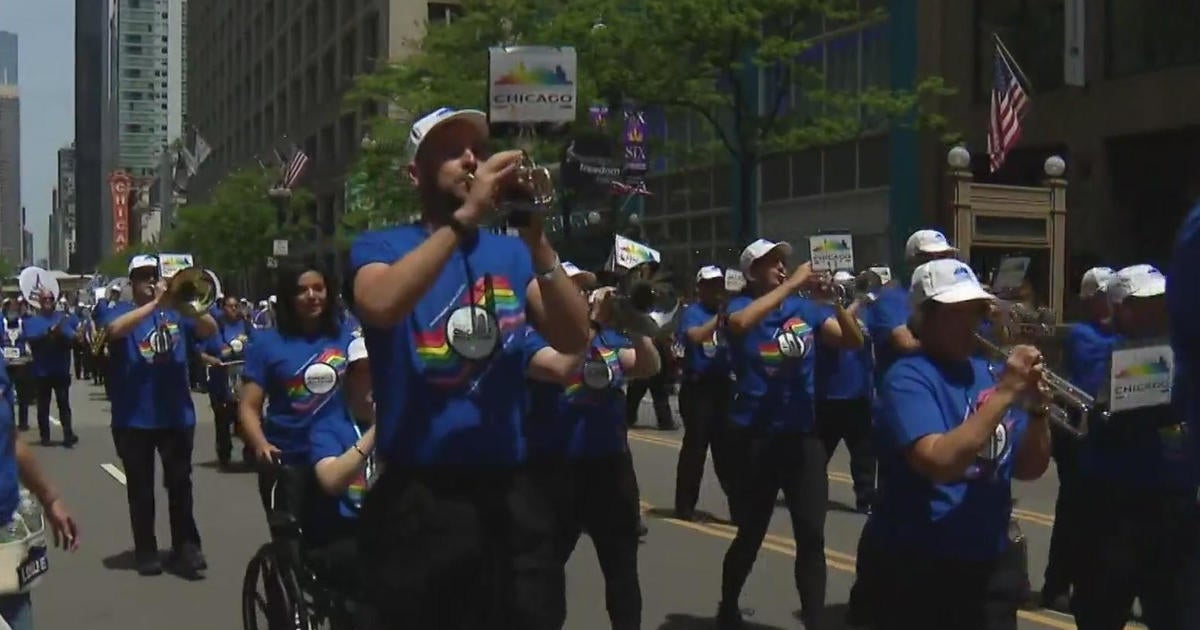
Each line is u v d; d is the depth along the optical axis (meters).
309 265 6.26
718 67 21.88
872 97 21.66
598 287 6.56
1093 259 21.05
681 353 12.28
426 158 3.43
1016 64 21.39
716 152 25.06
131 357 8.76
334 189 54.19
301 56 63.47
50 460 15.57
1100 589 5.71
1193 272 3.49
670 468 14.57
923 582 4.11
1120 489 5.57
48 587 8.53
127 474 8.87
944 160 24.31
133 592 8.39
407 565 3.37
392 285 3.20
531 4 24.23
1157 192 21.33
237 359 14.73
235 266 53.91
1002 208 20.62
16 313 20.03
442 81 25.41
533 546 3.49
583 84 20.62
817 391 10.98
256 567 5.63
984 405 3.84
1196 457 3.62
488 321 3.40
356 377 5.25
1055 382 4.19
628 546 6.38
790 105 27.58
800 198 28.91
